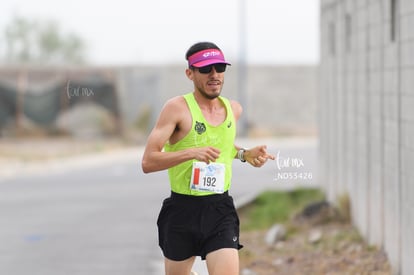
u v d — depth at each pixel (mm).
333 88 34750
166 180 55219
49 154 79125
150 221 36812
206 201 13953
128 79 97188
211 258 13969
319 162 40094
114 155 79500
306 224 32469
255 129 104375
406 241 21375
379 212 25109
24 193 49719
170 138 13945
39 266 26938
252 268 25891
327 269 24672
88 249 30016
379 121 24984
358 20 28594
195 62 13617
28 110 91750
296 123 107250
